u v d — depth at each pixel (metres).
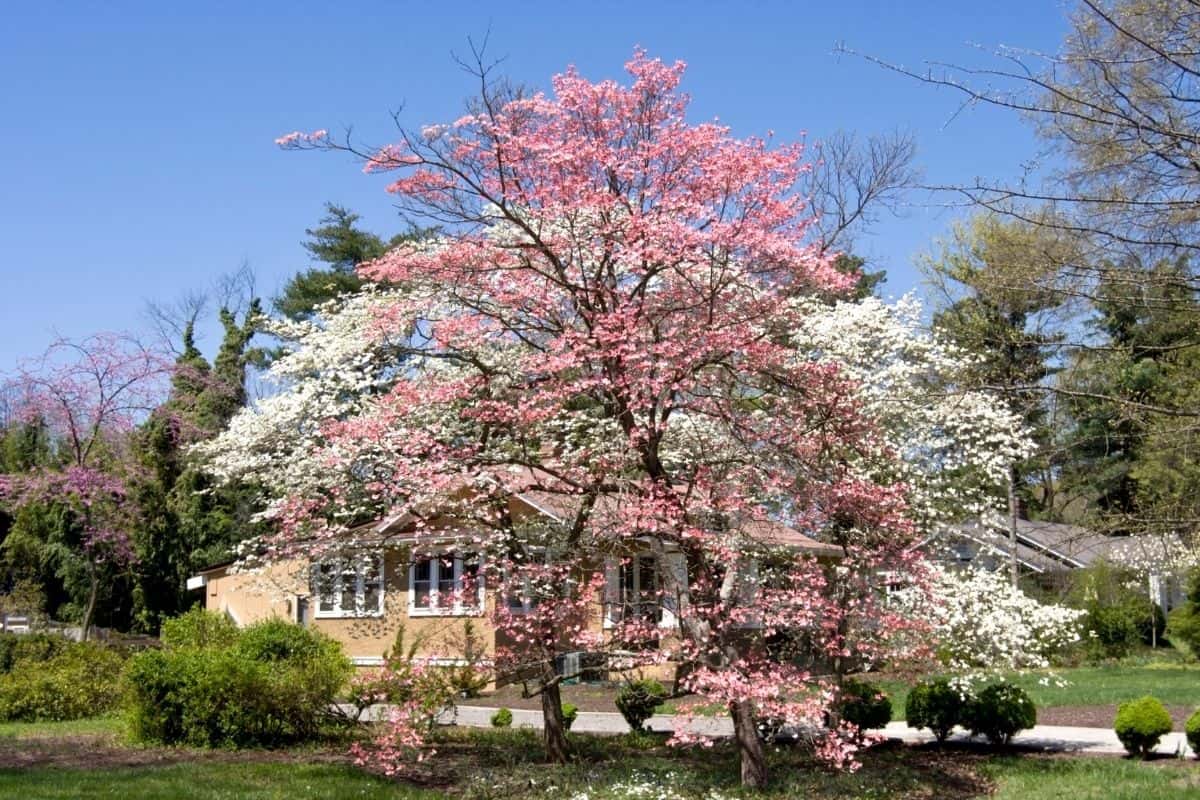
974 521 14.86
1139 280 6.40
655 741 15.09
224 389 28.50
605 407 11.59
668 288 11.52
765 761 11.70
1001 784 11.94
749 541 11.45
